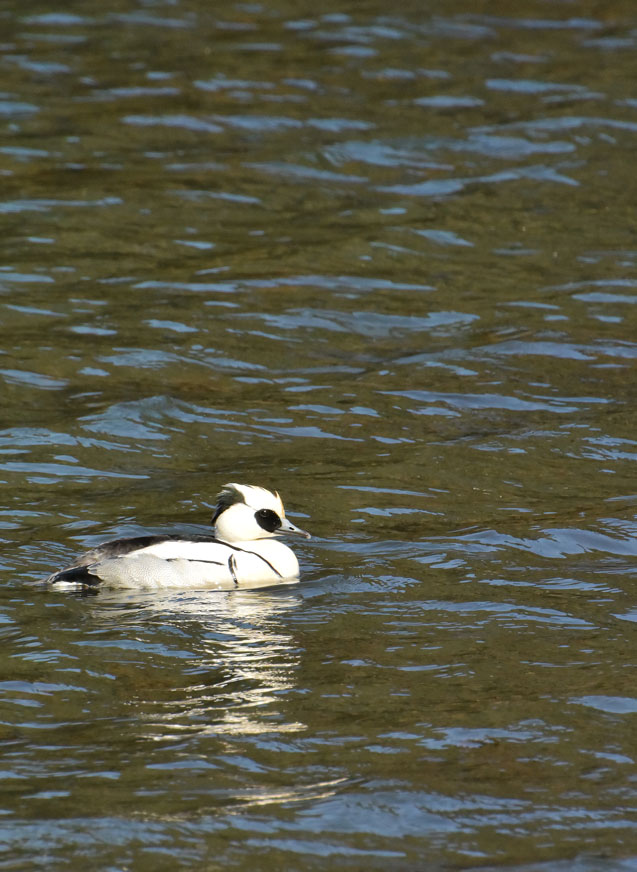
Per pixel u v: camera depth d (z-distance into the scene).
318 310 20.38
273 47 33.41
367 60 32.50
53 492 14.47
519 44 33.97
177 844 8.12
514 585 12.41
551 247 23.11
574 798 8.72
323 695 10.17
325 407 17.16
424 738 9.49
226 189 25.19
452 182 25.83
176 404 17.03
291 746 9.36
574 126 28.50
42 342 18.84
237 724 9.68
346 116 28.91
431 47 33.72
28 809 8.48
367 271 21.91
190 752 9.26
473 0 37.88
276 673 10.54
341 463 15.49
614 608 11.92
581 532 13.63
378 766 9.09
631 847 8.19
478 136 28.02
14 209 23.77
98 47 33.09
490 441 16.14
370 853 8.08
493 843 8.21
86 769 9.00
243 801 8.62
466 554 13.10
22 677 10.40
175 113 28.72
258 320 19.92
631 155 27.19
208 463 15.45
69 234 22.88
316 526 13.79
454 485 14.91
